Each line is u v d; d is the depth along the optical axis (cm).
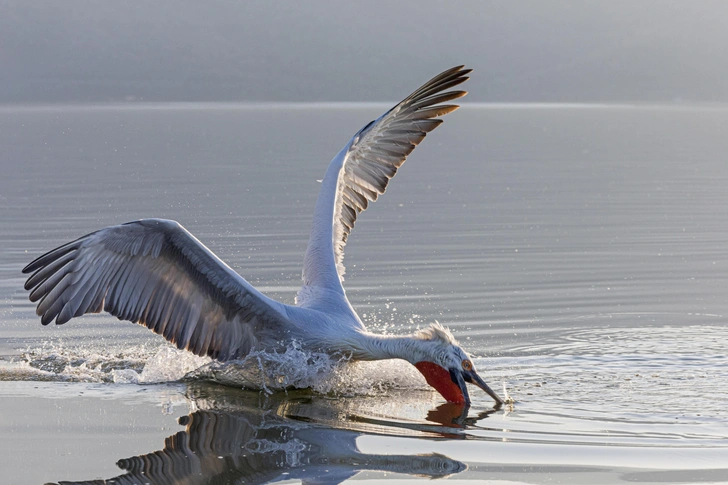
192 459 724
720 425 805
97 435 785
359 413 873
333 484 668
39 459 720
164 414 859
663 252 1694
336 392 966
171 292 955
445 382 931
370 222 2078
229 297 956
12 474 686
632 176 3072
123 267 928
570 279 1466
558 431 795
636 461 712
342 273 1169
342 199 1198
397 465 709
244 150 4422
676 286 1415
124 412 861
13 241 1769
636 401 882
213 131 6338
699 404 870
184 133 6094
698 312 1255
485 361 1034
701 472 686
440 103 1182
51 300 910
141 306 948
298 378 972
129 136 5719
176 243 925
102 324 1212
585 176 3086
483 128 6856
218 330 977
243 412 872
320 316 992
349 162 1200
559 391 923
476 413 864
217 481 674
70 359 1057
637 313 1248
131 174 3142
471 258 1641
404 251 1711
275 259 1609
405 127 1192
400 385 1005
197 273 944
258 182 2869
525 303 1307
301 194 2548
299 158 3869
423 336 955
